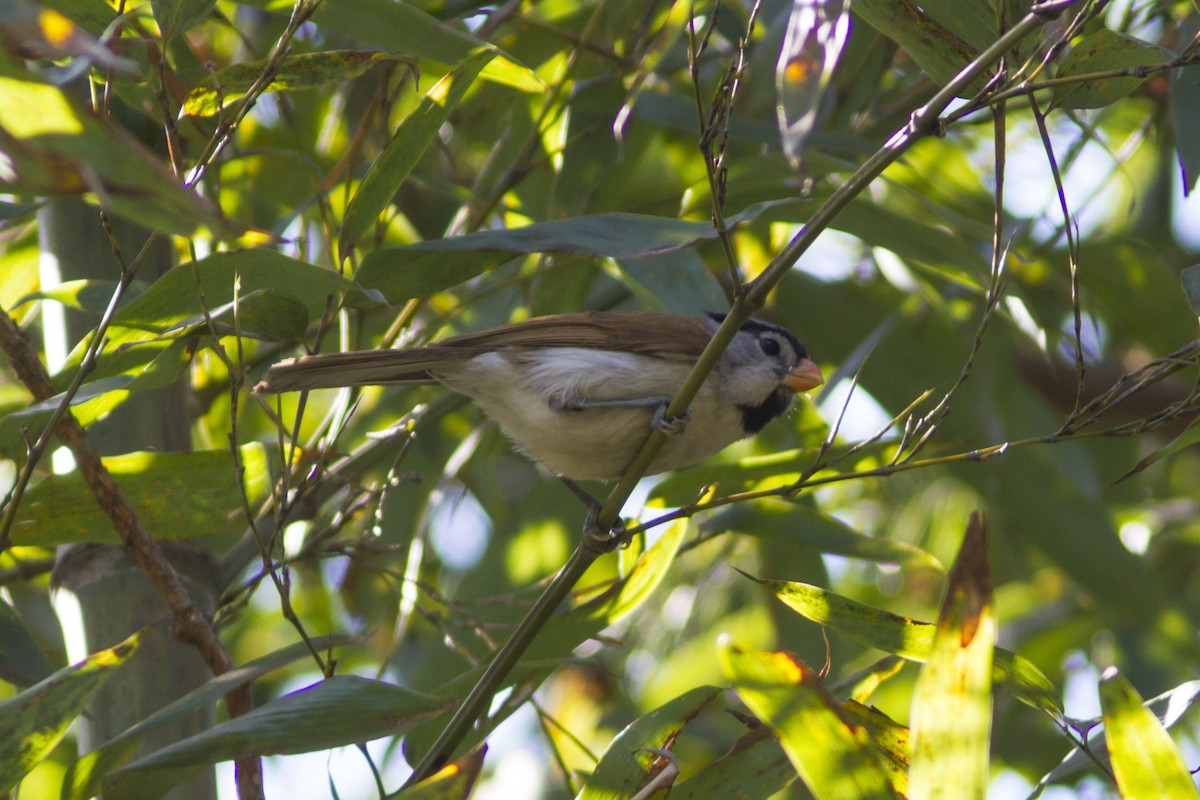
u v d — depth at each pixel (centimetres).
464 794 650
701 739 1470
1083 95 738
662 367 988
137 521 773
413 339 1132
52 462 974
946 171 1401
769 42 959
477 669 886
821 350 1377
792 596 759
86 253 963
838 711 639
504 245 784
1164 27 1259
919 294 1273
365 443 1195
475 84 1352
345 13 892
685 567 1631
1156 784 635
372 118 987
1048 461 1294
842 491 1641
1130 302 1323
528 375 988
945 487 1591
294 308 789
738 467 993
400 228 1375
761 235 1366
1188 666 1341
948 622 623
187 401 996
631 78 1163
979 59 611
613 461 1004
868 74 1265
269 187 1291
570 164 1172
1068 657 1556
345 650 1486
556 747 928
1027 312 1076
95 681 671
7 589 1088
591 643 1595
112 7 753
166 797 848
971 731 612
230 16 1318
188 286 766
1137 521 1516
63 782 698
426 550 1412
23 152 442
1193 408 702
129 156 449
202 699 707
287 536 1110
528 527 1470
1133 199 1375
